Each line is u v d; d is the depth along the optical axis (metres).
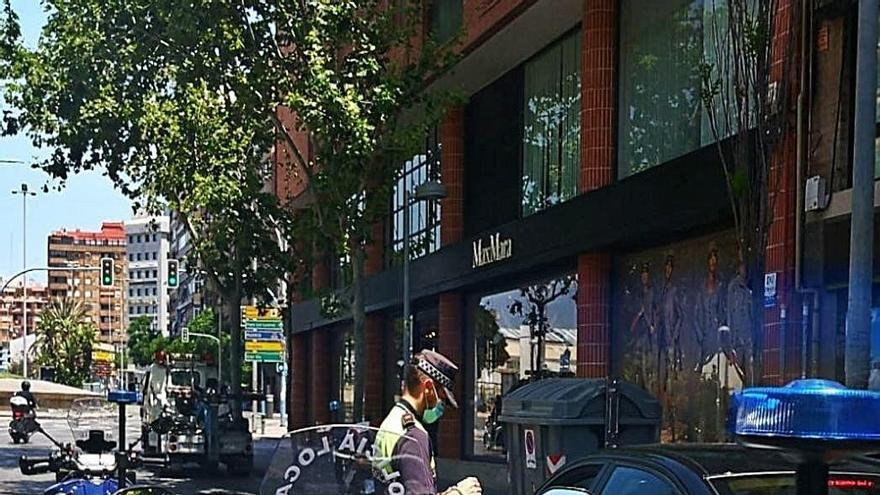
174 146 23.38
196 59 17.98
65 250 192.12
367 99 17.94
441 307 23.86
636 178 14.95
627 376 16.36
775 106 10.21
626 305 16.50
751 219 10.21
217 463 23.70
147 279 182.50
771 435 2.99
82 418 12.88
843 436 2.90
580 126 17.94
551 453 10.42
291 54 17.94
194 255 29.52
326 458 5.44
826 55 10.61
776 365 10.52
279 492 5.41
